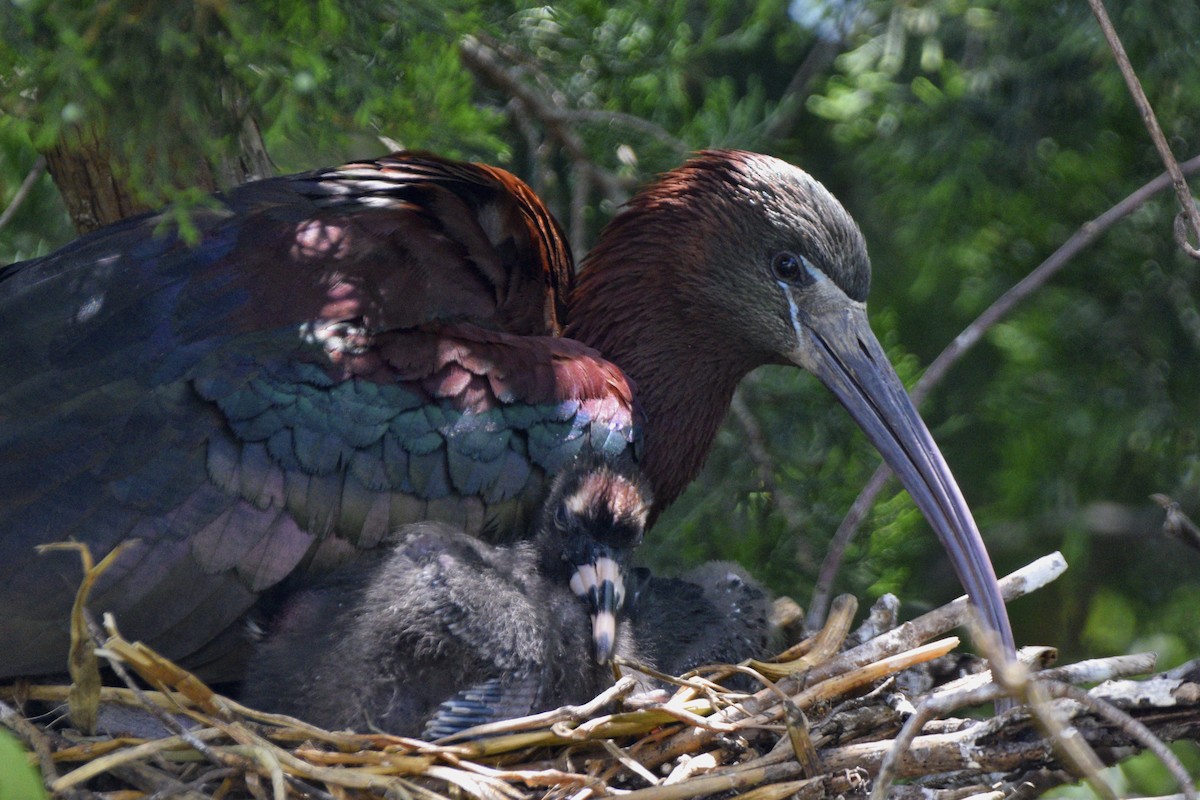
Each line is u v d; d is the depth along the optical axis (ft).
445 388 31.63
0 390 30.53
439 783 28.78
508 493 31.99
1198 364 47.01
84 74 30.32
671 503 38.19
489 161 41.16
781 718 30.19
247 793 28.35
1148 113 33.09
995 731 27.91
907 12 45.50
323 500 30.53
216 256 32.32
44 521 29.40
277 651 30.30
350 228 33.24
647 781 29.60
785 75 50.06
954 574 50.96
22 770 21.24
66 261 32.94
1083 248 46.96
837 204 36.91
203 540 29.86
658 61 40.47
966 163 45.73
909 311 50.52
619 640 32.27
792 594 40.73
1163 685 27.20
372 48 32.07
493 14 38.91
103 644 27.91
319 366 31.04
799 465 41.83
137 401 30.32
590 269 37.68
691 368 37.09
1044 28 45.24
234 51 31.30
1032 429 47.70
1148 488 49.19
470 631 30.01
